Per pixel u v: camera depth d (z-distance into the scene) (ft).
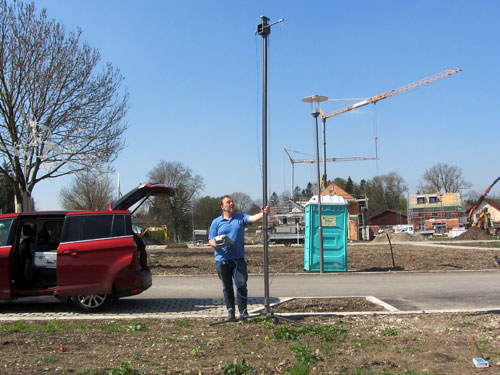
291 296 31.19
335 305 26.89
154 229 188.44
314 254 46.14
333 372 14.67
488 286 35.01
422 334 19.42
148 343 18.24
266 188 22.34
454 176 280.10
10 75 71.41
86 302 25.98
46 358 16.14
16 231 26.18
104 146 77.66
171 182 219.61
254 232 184.85
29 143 72.18
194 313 25.21
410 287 35.01
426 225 216.74
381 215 294.25
